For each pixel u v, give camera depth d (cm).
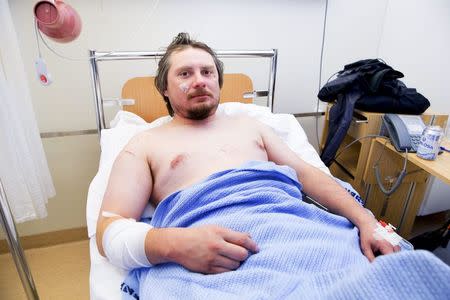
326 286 58
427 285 50
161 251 71
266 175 91
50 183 150
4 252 169
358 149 185
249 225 75
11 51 123
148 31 158
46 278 153
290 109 202
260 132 121
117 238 75
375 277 52
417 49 176
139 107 151
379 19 194
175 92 111
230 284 64
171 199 88
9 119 116
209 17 166
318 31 187
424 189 164
